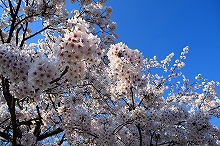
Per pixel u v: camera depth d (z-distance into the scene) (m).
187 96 11.38
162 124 6.83
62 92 7.12
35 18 9.38
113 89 6.96
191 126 6.12
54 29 9.18
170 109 6.59
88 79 8.51
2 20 9.71
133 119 5.82
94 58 3.38
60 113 6.32
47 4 8.88
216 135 7.84
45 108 9.67
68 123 5.97
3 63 3.48
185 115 6.59
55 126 7.02
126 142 7.08
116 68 4.71
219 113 10.45
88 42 3.11
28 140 6.45
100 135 6.03
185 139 6.64
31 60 3.95
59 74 3.34
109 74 5.72
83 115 6.17
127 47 4.70
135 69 4.83
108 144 6.02
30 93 4.30
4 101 6.89
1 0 9.63
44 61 3.26
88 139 7.27
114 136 6.09
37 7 8.65
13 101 4.98
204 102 11.08
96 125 6.75
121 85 5.31
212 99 11.05
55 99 8.55
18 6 7.70
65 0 9.00
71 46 3.02
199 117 6.17
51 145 8.59
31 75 3.15
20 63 3.52
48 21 9.35
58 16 9.10
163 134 7.19
